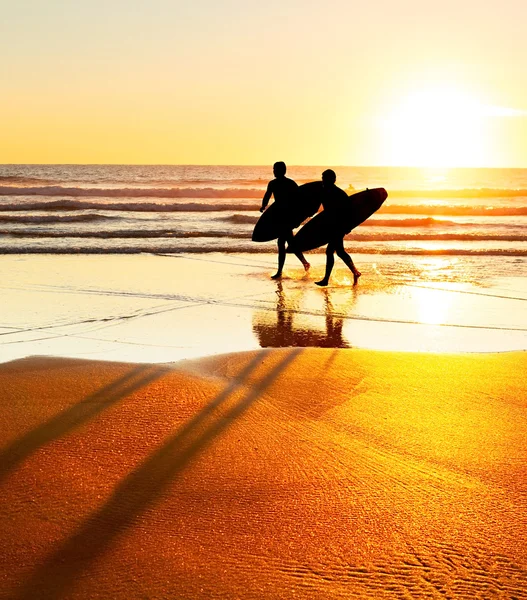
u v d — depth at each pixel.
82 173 86.00
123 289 9.98
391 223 20.83
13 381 4.75
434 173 104.56
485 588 2.41
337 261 13.48
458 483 3.23
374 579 2.46
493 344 6.94
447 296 9.73
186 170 107.19
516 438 3.83
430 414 4.24
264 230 11.10
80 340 6.85
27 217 19.20
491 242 16.95
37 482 3.16
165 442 3.70
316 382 4.94
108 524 2.81
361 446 3.69
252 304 9.01
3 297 9.16
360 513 2.93
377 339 7.13
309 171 106.38
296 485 3.19
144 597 2.34
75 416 4.06
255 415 4.18
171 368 5.25
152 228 18.41
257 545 2.67
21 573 2.46
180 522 2.84
